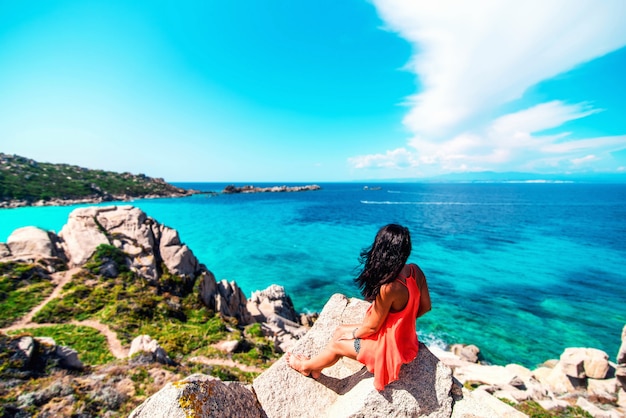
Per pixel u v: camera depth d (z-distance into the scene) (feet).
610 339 69.15
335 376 13.23
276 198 495.41
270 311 81.25
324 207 356.38
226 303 77.61
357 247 159.84
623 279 108.78
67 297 62.54
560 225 225.15
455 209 337.93
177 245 83.61
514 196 570.46
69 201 325.83
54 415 28.09
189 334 58.90
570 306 86.43
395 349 10.04
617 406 38.63
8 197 295.48
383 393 10.66
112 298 65.05
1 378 31.91
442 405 10.66
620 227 216.33
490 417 10.28
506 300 90.63
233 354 54.29
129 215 86.89
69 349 39.19
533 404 38.60
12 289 62.18
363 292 10.50
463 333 71.87
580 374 43.09
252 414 10.59
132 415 8.16
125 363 41.06
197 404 8.41
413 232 196.85
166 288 74.90
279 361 12.98
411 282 10.02
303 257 141.28
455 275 112.78
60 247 79.56
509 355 63.52
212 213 287.48
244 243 167.73
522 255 140.77
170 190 509.76
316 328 13.79
